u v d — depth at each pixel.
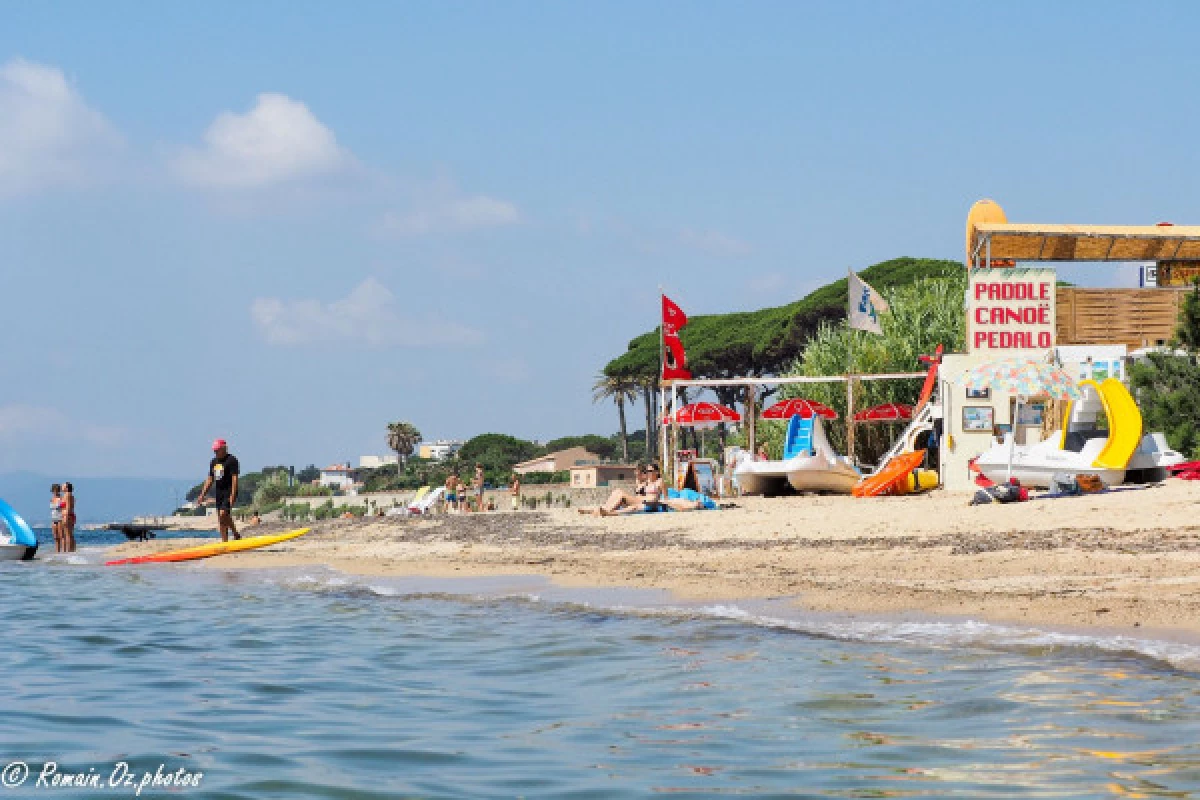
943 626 11.55
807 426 34.31
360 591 18.27
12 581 23.45
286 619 15.28
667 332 41.25
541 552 22.27
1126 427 23.81
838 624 12.16
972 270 33.28
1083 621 11.16
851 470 33.09
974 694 8.57
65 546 33.88
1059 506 20.78
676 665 10.47
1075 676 9.02
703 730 7.88
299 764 7.14
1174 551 14.89
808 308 88.12
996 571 14.64
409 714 8.79
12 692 10.05
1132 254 39.03
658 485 28.84
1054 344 33.00
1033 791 6.01
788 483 34.41
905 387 46.72
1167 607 11.37
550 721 8.39
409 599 16.89
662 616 13.52
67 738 8.03
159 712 9.00
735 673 9.94
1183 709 7.79
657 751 7.31
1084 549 15.74
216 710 9.06
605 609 14.38
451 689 9.85
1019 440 32.69
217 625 14.93
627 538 23.11
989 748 6.98
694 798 6.16
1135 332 34.38
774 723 7.99
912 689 8.89
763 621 12.68
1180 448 27.70
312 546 27.42
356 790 6.49
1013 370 24.36
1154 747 6.83
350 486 148.50
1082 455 24.06
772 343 93.31
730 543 20.62
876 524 21.17
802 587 14.67
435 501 46.22
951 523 20.27
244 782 6.70
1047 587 13.15
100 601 18.66
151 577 23.02
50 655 12.50
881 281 88.12
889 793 6.11
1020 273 33.16
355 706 9.16
